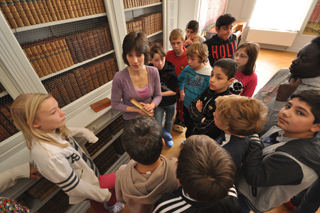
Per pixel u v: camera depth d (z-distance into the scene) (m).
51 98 0.73
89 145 1.46
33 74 1.03
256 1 4.89
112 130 1.74
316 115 0.56
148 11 2.30
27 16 0.96
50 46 1.12
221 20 1.85
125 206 1.49
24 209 0.70
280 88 0.96
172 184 0.73
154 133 0.63
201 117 1.21
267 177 0.63
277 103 0.99
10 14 0.89
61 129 0.87
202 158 0.46
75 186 0.79
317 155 0.59
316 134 0.65
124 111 1.31
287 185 0.66
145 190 0.66
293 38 4.78
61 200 1.33
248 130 0.69
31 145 0.72
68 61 1.26
